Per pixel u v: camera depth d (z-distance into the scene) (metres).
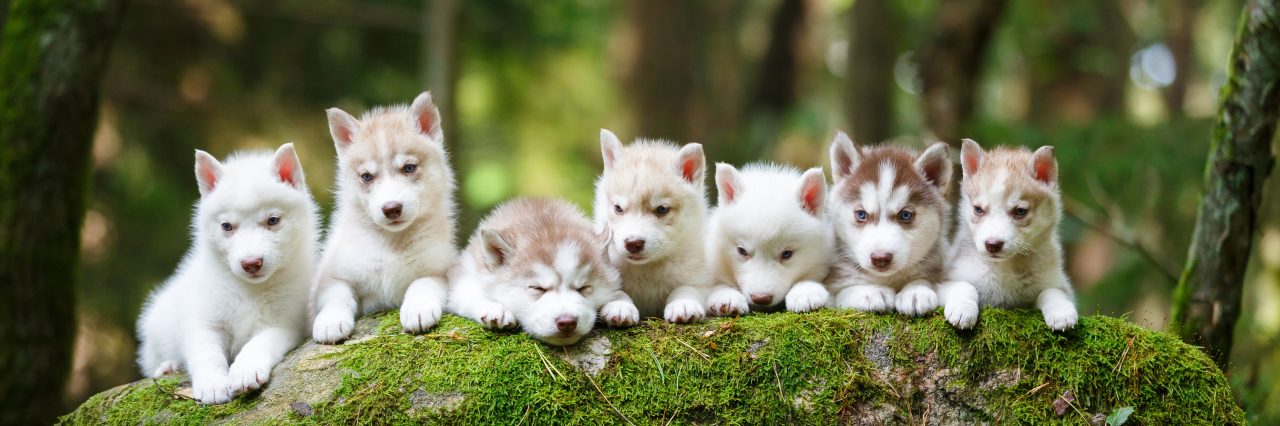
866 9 5.06
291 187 3.05
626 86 5.69
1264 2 3.05
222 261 3.02
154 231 4.38
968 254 3.04
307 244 3.06
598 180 3.20
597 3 6.65
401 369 2.94
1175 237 3.90
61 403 3.29
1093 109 5.72
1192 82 6.96
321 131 4.82
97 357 4.25
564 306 2.95
